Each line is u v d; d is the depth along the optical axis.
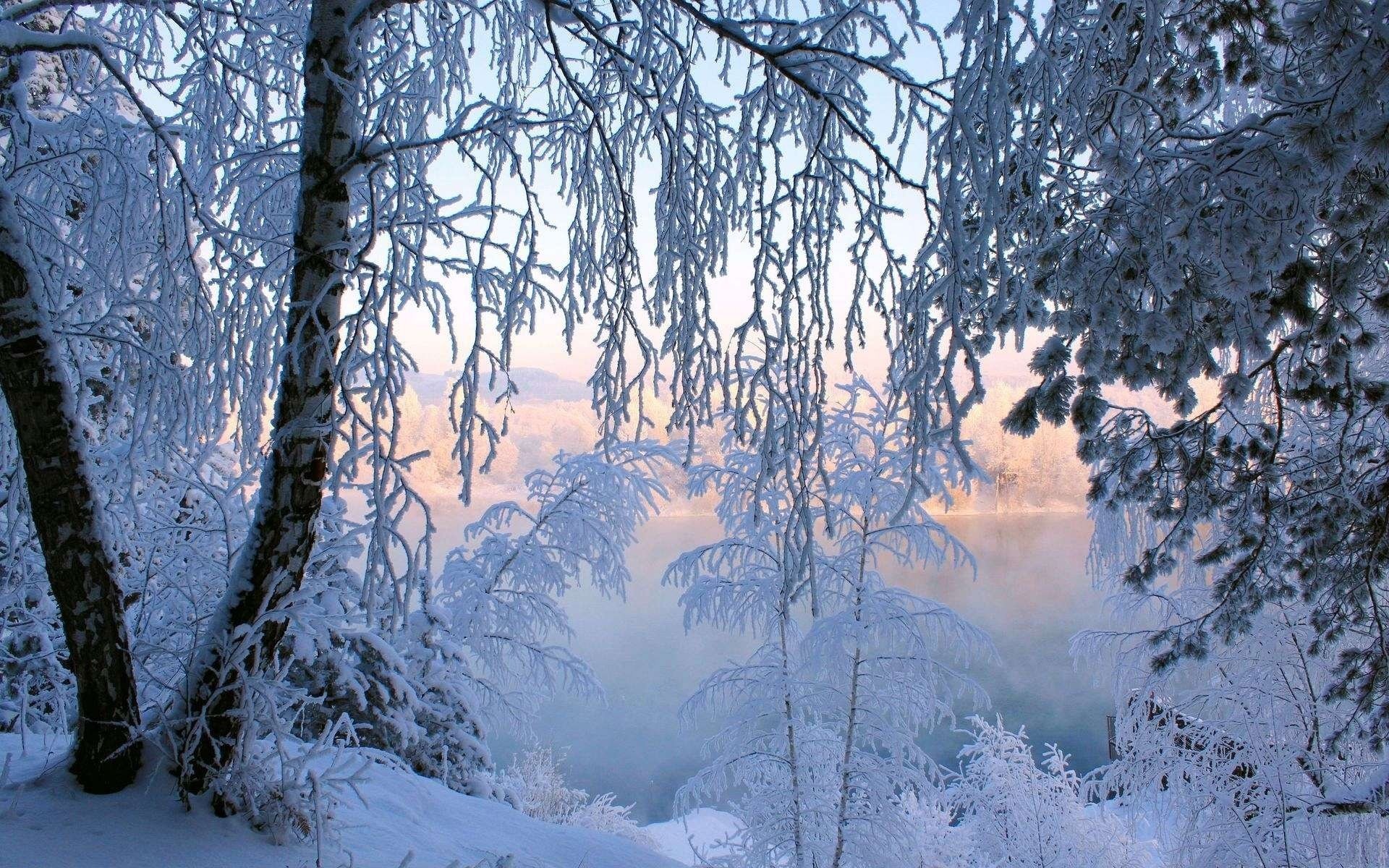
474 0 4.08
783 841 6.74
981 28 2.47
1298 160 2.50
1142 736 7.23
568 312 3.55
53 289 4.40
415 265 3.47
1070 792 9.22
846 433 7.23
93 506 3.36
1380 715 4.77
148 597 5.41
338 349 3.52
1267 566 4.96
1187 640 5.34
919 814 9.32
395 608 3.13
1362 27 2.43
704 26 3.55
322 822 3.68
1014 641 27.72
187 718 3.47
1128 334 3.04
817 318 2.95
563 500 9.26
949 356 2.36
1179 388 3.13
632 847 5.86
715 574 7.18
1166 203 2.84
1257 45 3.30
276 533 3.58
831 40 3.25
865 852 6.57
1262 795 6.55
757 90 3.08
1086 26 2.91
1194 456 4.61
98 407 5.41
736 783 7.22
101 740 3.43
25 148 4.25
